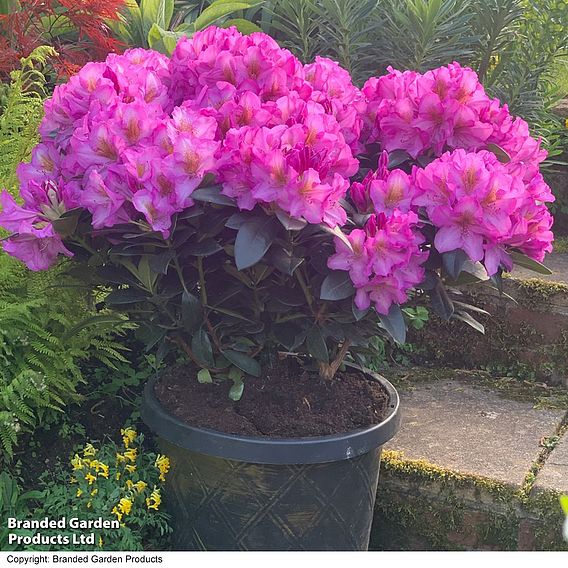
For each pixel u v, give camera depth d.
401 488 2.41
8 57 2.96
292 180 1.72
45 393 2.34
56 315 2.33
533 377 3.06
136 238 1.88
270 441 1.93
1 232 2.35
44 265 1.98
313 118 1.84
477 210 1.78
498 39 3.43
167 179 1.77
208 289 2.05
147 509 2.25
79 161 1.86
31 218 1.91
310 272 2.04
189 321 1.91
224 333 2.05
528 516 2.27
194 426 2.00
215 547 2.07
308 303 2.00
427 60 3.24
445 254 1.85
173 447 2.11
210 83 1.98
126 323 2.39
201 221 1.87
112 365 2.56
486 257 1.84
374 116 2.11
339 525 2.07
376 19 3.45
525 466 2.40
